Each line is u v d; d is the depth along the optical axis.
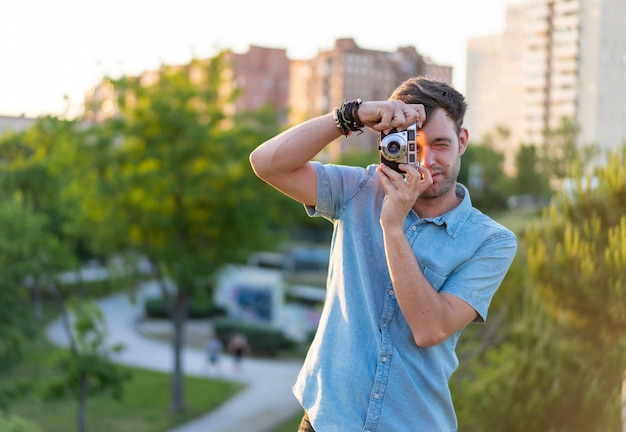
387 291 2.24
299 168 2.36
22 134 33.22
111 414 25.34
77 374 20.84
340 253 2.34
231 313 42.97
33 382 21.44
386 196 2.20
